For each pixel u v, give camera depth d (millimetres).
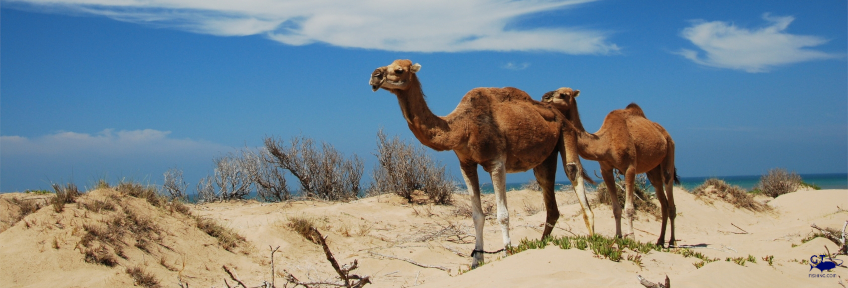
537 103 7973
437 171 15633
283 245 9008
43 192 10531
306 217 10828
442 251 9328
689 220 13672
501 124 7254
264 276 7660
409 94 6746
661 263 6586
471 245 9938
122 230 7812
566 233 11117
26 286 6324
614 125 9109
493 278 5844
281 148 17000
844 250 8555
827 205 15781
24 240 7102
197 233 8609
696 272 6148
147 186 9297
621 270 6105
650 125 9859
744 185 52031
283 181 17062
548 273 5684
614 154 8914
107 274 6809
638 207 13391
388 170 16453
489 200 16297
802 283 6637
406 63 6664
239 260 8336
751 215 15562
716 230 13305
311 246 9336
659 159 9891
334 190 16953
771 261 7582
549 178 8156
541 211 13758
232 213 13125
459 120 6996
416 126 6789
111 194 8617
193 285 7160
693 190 16547
